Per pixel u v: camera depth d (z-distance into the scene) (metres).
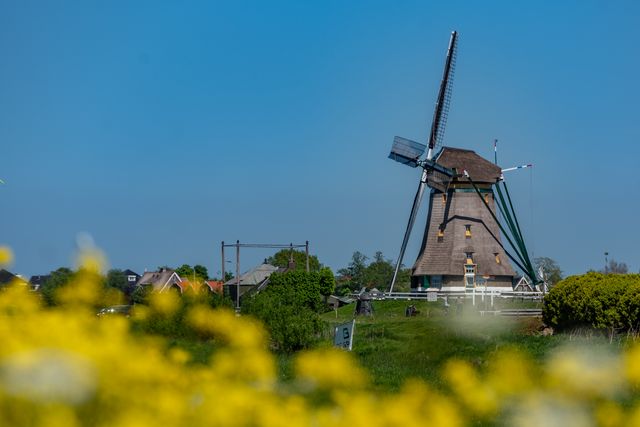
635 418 7.30
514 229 69.69
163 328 9.40
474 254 69.38
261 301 27.02
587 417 7.18
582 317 31.48
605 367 7.80
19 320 5.96
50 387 5.02
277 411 6.21
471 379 8.01
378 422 6.52
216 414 5.95
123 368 5.69
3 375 4.97
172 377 6.22
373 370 20.81
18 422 4.88
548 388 7.46
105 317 7.19
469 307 48.41
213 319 8.47
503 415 9.06
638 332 30.23
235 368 7.15
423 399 7.21
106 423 5.26
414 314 53.66
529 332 33.19
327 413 6.51
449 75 69.00
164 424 5.65
